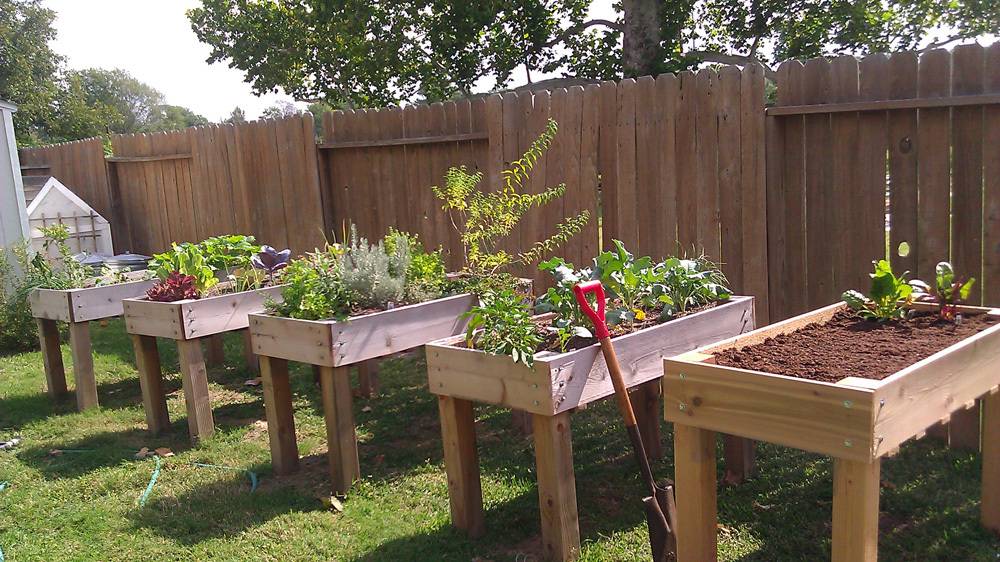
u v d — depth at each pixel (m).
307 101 16.30
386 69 14.01
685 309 3.63
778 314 4.55
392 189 6.80
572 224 5.03
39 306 5.59
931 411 2.29
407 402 5.40
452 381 3.17
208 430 4.75
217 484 4.01
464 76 13.55
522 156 5.64
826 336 2.86
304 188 7.43
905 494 3.40
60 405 5.67
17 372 6.60
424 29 13.24
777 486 3.57
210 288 5.15
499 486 3.79
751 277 4.56
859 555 2.08
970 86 3.68
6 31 29.11
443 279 4.71
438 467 4.12
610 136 5.16
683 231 4.86
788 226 4.46
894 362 2.36
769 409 2.22
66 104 32.34
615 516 3.37
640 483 3.72
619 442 4.29
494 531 3.32
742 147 4.51
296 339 3.86
